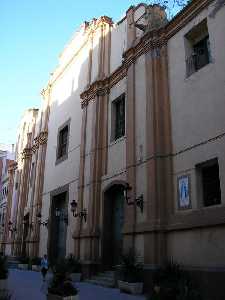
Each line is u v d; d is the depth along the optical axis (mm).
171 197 12875
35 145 30438
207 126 11922
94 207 17891
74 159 21938
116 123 18516
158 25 15297
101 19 21516
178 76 13836
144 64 15727
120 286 12969
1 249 35312
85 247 17734
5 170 45938
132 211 14336
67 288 8945
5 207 38438
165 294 8039
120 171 16641
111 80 19281
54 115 27359
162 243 12594
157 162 13625
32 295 11742
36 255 25281
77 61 24578
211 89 12031
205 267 10773
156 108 14344
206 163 11836
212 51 12273
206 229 11094
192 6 13570
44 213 25297
